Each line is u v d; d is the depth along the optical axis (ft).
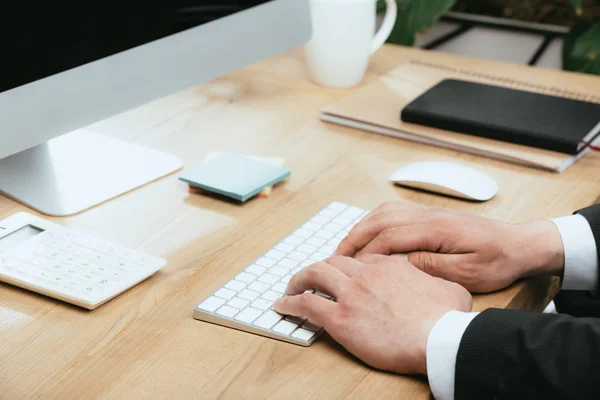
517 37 6.81
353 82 4.37
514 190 3.23
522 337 2.09
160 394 1.98
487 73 4.60
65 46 2.73
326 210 2.94
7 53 2.55
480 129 3.61
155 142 3.58
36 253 2.54
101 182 3.10
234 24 3.43
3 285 2.46
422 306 2.20
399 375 2.12
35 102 2.68
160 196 3.06
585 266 2.70
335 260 2.41
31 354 2.13
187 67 3.25
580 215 2.79
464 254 2.50
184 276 2.53
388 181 3.28
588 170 3.44
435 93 4.01
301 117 3.96
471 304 2.38
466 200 3.13
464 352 2.08
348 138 3.73
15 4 2.54
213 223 2.87
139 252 2.58
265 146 3.59
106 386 2.00
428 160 3.48
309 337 2.21
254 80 4.50
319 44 4.23
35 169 3.14
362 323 2.16
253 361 2.12
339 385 2.04
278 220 2.91
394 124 3.75
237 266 2.59
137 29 2.99
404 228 2.56
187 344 2.18
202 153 3.48
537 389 2.06
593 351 2.05
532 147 3.53
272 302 2.36
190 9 3.20
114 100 2.96
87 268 2.47
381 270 2.31
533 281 2.72
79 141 3.43
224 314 2.28
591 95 4.21
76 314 2.32
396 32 6.34
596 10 6.46
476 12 6.91
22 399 1.95
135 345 2.17
